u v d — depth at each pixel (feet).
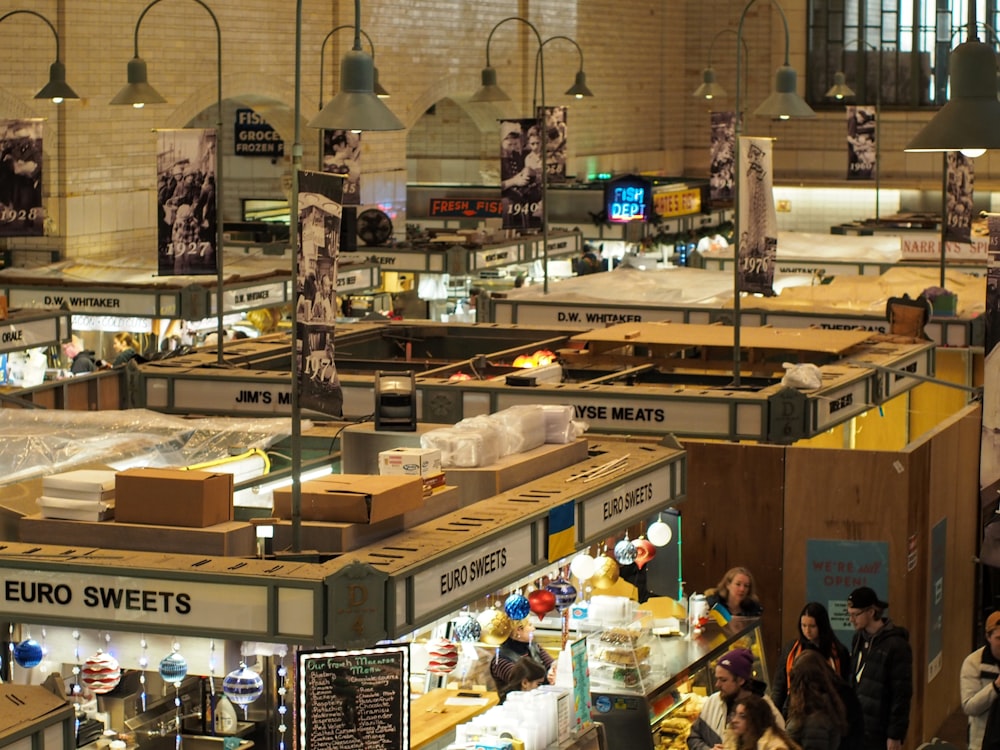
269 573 22.31
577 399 38.19
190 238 46.26
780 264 70.59
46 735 20.59
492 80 79.05
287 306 65.31
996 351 35.65
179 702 24.99
